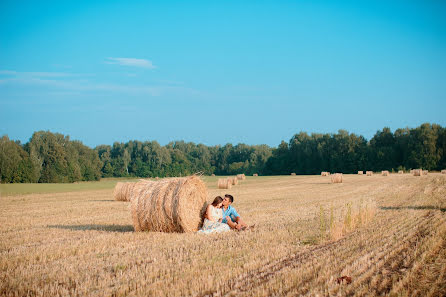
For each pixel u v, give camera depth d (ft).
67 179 277.64
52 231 37.99
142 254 26.30
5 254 26.96
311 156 349.00
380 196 68.95
